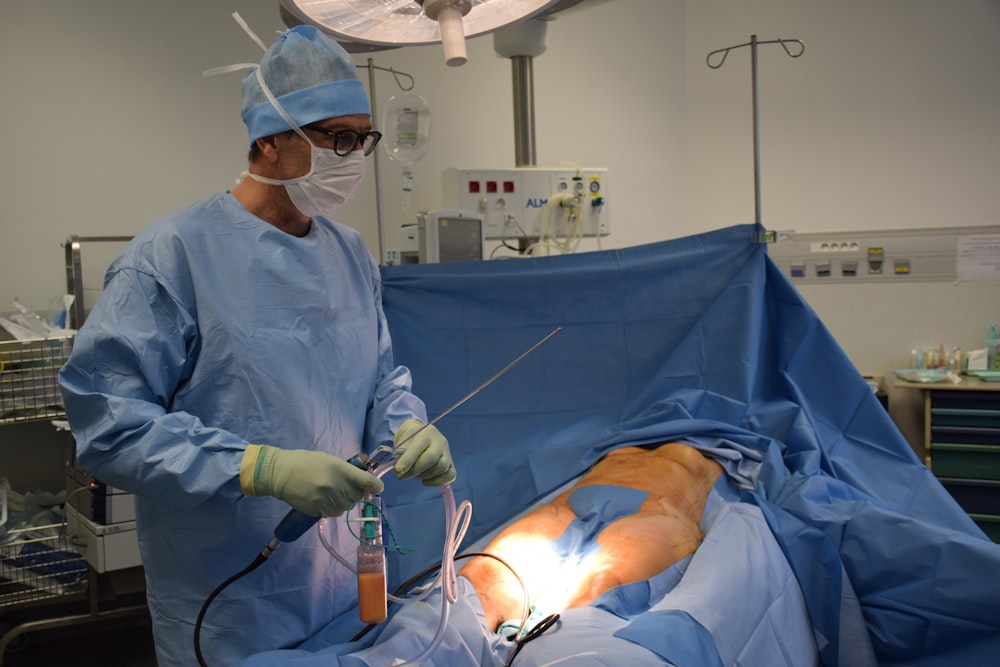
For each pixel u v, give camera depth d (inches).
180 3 123.4
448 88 149.9
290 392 52.1
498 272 97.6
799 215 166.9
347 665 46.8
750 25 166.7
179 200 125.0
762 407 90.3
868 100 160.4
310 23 61.0
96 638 107.4
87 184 117.9
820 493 76.3
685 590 57.6
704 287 94.6
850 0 159.5
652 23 169.3
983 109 155.7
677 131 173.9
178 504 46.4
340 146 50.6
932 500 80.7
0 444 112.8
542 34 122.5
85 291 118.5
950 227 133.8
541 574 61.3
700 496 77.7
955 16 154.6
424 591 57.2
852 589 70.3
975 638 66.4
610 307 96.7
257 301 51.9
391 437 57.1
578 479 84.2
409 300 99.0
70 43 115.9
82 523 94.0
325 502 43.9
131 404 46.0
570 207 121.5
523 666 49.3
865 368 143.3
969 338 138.2
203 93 125.9
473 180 117.6
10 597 94.6
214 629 52.6
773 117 166.6
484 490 90.4
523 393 98.0
